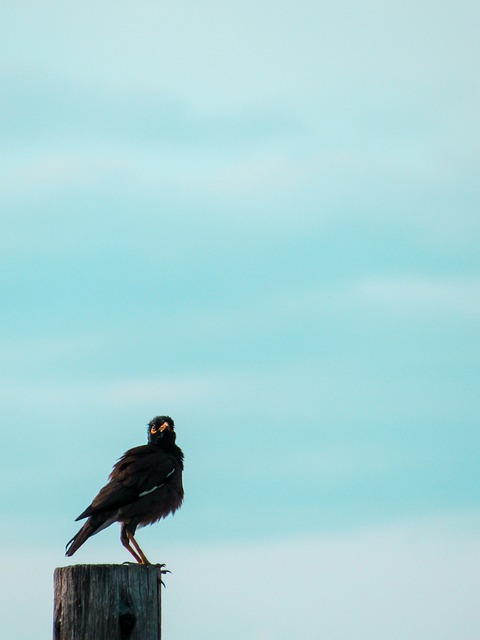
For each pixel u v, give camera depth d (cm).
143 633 1309
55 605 1330
